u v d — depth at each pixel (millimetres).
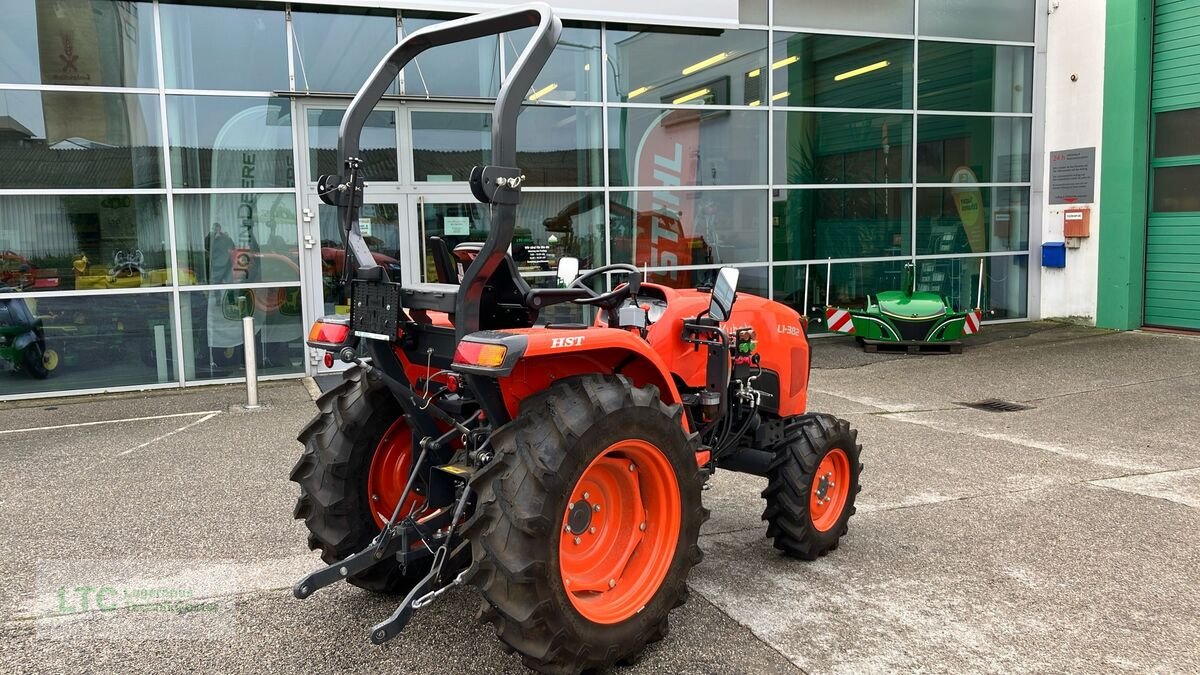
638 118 10414
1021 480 5203
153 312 8695
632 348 2943
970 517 4516
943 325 10125
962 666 2938
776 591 3578
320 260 9180
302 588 2811
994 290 12836
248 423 6914
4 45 8086
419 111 9359
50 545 4133
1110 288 12078
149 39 8477
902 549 4062
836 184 11602
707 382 3627
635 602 2885
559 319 4383
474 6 9305
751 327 3984
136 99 8492
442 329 2949
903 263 12117
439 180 9516
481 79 9617
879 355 10227
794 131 11297
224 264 8883
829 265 11656
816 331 11688
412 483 3076
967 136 12367
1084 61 12164
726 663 2957
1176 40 11312
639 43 10344
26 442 6383
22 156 8188
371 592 3543
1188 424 6648
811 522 3865
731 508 4715
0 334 8188
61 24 8211
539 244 10062
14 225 8203
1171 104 11445
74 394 8453
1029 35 12578
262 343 9078
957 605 3430
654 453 2910
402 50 3137
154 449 6070
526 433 2713
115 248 8531
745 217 11133
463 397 3148
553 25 2744
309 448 3357
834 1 11359
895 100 11867
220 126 8758
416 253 9484
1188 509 4617
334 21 9000
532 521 2559
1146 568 3805
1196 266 11352
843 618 3316
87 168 8391
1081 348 10492
